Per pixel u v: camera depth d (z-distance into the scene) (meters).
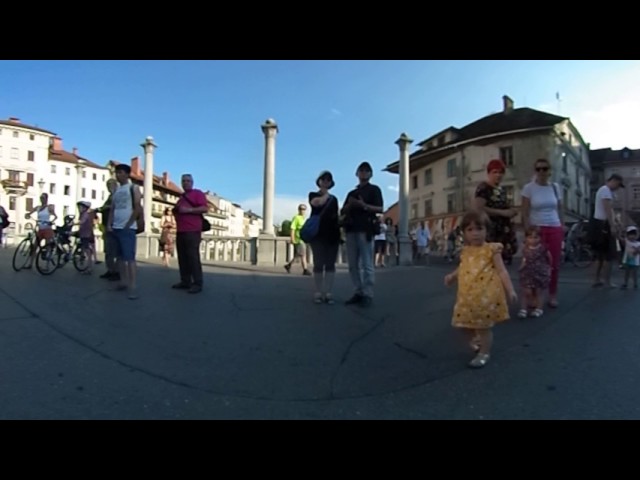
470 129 41.62
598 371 3.27
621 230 8.41
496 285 3.47
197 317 4.89
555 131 34.44
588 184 51.38
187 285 6.64
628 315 4.76
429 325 4.69
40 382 3.08
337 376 3.33
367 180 5.74
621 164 57.03
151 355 3.67
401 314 5.20
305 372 3.40
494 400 2.89
